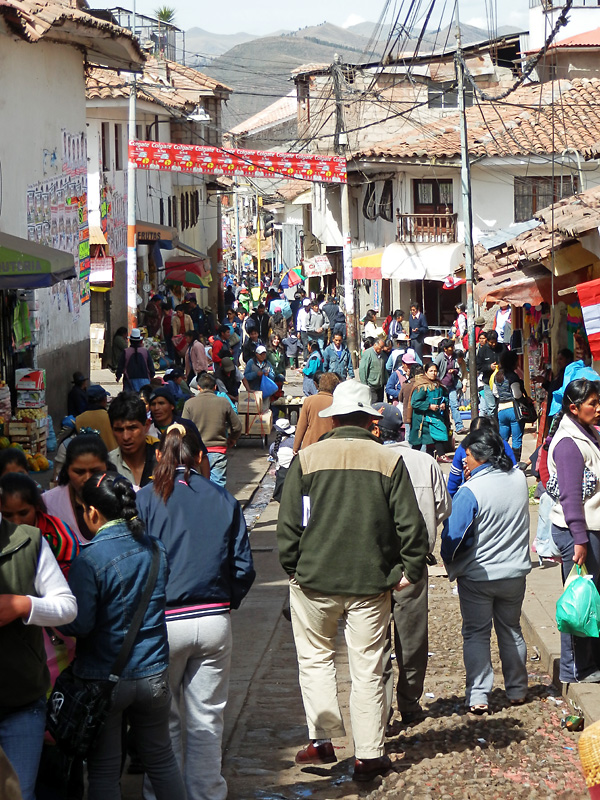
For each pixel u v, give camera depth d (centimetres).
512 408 1521
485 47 3916
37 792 472
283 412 2073
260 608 978
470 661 669
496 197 3016
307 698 607
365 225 3716
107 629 467
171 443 544
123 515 480
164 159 2389
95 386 961
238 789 578
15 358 1750
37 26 1662
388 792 559
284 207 6072
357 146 3959
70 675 473
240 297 5581
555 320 1655
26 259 1393
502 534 657
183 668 534
